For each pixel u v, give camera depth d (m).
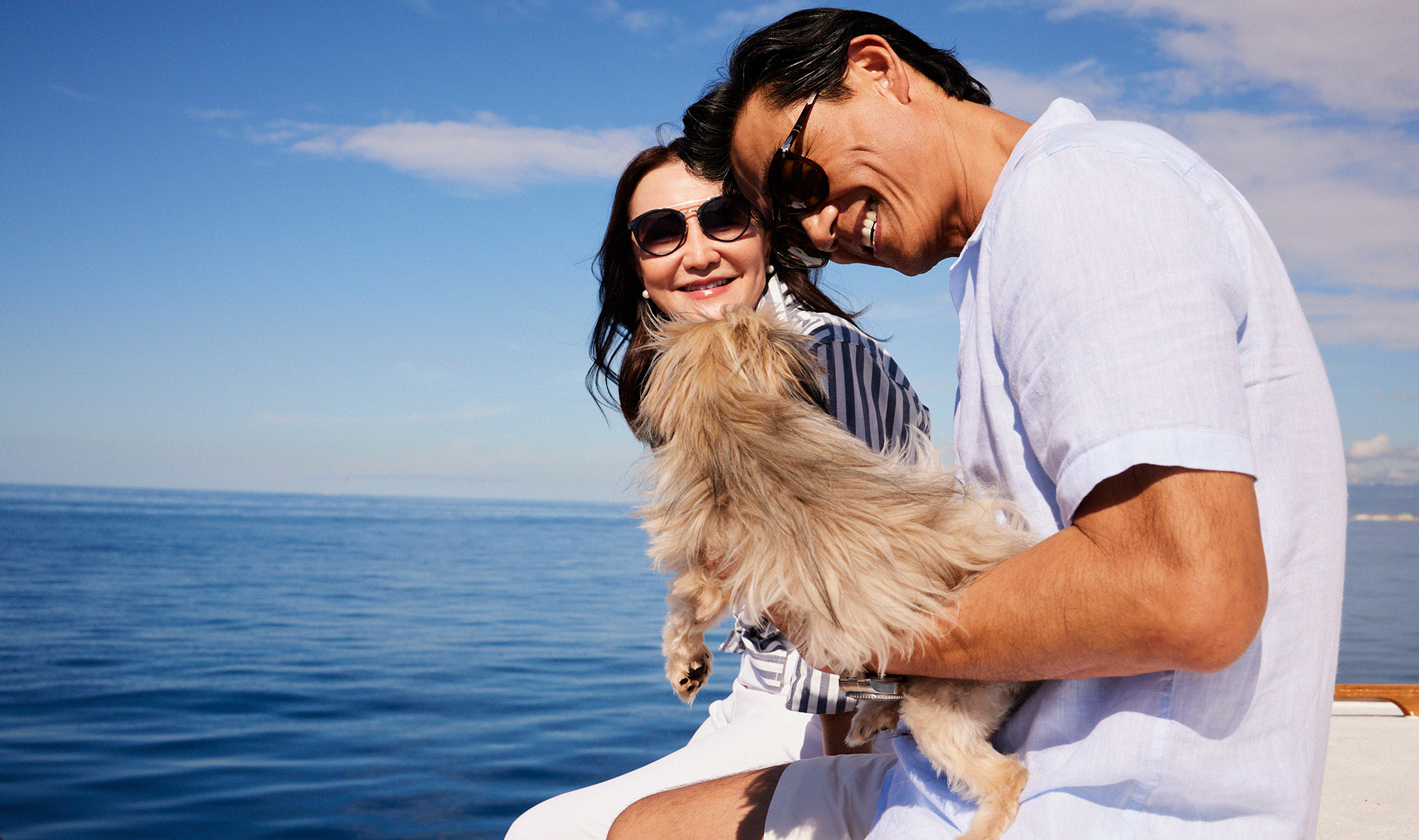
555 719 10.48
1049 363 1.21
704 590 1.94
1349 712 4.57
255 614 23.23
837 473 1.67
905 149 1.68
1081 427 1.14
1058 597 1.20
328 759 8.52
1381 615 25.31
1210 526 1.06
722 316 2.04
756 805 1.95
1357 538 93.44
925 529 1.52
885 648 1.48
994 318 1.37
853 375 2.22
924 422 2.46
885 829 1.61
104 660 15.40
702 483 1.78
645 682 13.43
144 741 9.30
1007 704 1.57
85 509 106.56
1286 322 1.29
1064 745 1.36
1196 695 1.22
